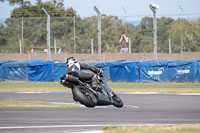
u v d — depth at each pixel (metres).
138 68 100.62
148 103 57.91
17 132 31.62
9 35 147.38
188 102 59.00
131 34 133.38
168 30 130.00
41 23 144.88
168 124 36.44
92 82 35.47
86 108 51.50
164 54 125.50
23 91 83.88
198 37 125.44
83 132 30.86
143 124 36.62
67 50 140.88
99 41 105.75
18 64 113.44
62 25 141.62
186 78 95.38
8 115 43.50
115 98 36.97
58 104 57.16
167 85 90.56
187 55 123.50
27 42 145.75
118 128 32.34
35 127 34.47
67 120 39.41
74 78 34.94
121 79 102.50
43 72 110.88
